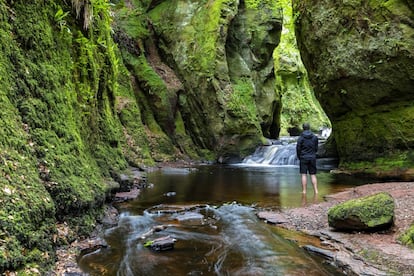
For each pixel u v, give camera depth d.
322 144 18.84
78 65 7.97
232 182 13.05
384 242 5.63
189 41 22.61
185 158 20.95
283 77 39.97
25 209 4.40
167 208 8.50
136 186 11.23
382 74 12.42
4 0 5.59
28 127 5.39
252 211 8.31
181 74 22.62
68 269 4.63
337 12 13.74
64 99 6.69
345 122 14.78
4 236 3.93
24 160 4.94
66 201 5.53
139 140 18.69
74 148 6.53
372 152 13.41
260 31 25.05
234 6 22.53
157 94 21.19
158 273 4.75
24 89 5.56
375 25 12.44
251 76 23.98
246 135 21.45
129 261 5.14
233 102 21.28
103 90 9.86
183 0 23.94
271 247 5.85
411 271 4.55
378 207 6.22
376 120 13.11
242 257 5.40
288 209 8.38
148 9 24.92
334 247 5.69
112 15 21.31
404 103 12.26
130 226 6.94
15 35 5.70
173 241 5.88
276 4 25.81
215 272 4.83
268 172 16.34
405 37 11.67
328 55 14.27
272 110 26.06
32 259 4.25
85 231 5.91
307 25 15.29
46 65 6.34
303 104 39.22
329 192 10.55
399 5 11.88
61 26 7.20
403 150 12.20
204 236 6.43
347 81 13.67
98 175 7.73
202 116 21.89
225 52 22.12
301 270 4.91
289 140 26.06
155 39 23.81
